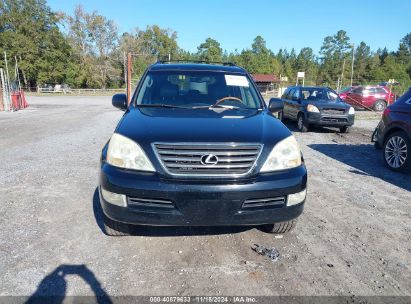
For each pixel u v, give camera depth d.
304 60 112.06
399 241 3.69
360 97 21.84
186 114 3.67
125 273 2.97
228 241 3.57
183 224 2.97
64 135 10.24
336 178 6.00
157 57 83.81
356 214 4.39
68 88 63.25
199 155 2.92
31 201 4.59
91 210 4.32
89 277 2.90
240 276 2.97
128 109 4.03
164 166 2.93
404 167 6.31
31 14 60.91
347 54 101.62
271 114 4.06
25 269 3.00
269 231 3.72
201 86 4.43
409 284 2.92
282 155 3.12
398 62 115.75
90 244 3.46
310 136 11.01
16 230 3.74
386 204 4.77
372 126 13.91
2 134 10.31
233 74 4.71
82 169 6.23
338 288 2.83
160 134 3.05
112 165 3.08
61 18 67.12
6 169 6.18
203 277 2.94
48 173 5.93
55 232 3.71
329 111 11.33
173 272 3.00
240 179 2.94
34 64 60.06
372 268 3.15
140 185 2.91
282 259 3.25
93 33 69.62
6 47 58.03
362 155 8.02
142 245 3.45
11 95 20.12
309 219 4.20
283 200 3.11
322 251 3.43
